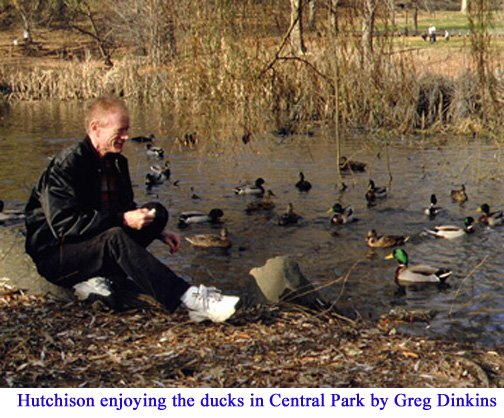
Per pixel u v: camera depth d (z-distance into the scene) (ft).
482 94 38.86
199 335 19.54
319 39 39.04
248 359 18.15
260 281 23.38
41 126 106.32
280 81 39.19
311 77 39.40
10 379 16.58
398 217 50.70
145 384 16.62
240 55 36.99
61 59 194.70
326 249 42.73
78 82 148.56
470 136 82.48
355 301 32.71
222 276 36.88
